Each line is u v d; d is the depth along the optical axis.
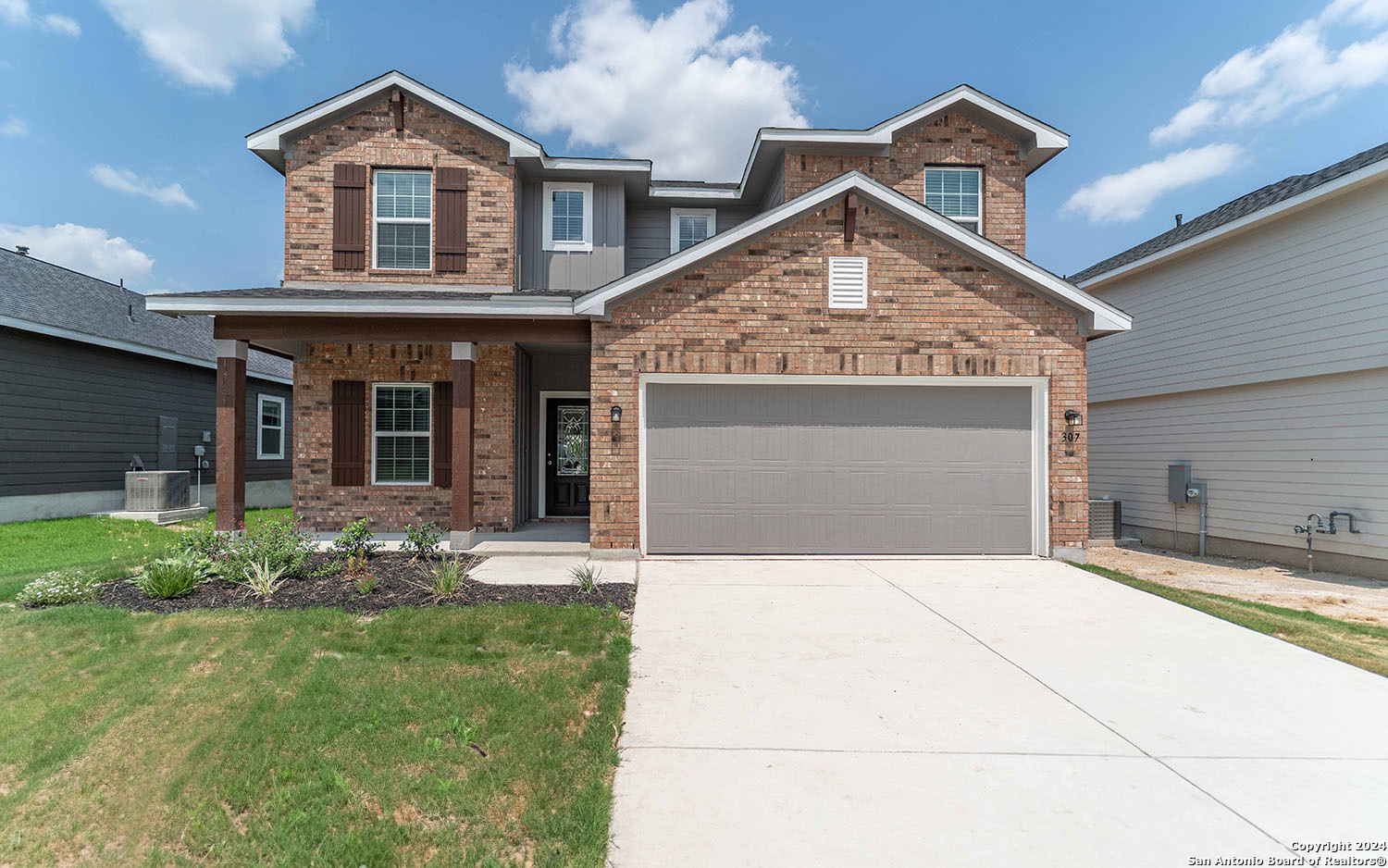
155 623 5.46
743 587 7.27
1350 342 8.98
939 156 11.31
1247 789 3.28
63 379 12.72
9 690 4.32
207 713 4.00
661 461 8.84
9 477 11.73
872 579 7.67
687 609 6.37
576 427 13.09
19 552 9.07
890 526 8.97
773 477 8.90
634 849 2.79
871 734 3.83
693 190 12.70
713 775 3.37
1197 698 4.38
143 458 14.52
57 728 3.87
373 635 5.23
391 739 3.66
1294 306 9.78
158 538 10.62
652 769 3.43
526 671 4.63
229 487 8.83
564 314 8.68
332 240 10.85
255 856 2.85
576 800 3.13
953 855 2.74
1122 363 13.41
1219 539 11.28
